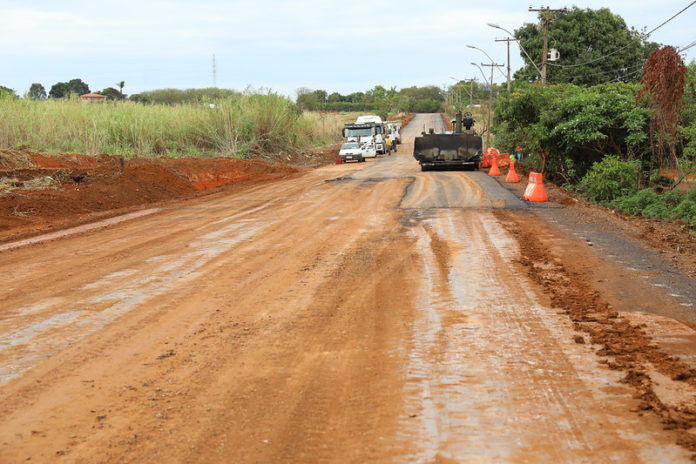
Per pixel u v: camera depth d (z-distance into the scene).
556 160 31.92
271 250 12.42
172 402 5.30
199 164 31.56
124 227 16.19
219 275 10.29
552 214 16.86
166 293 9.16
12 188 20.23
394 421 4.80
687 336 6.78
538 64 62.12
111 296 9.04
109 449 4.48
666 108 24.14
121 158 24.77
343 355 6.40
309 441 4.50
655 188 24.83
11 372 6.14
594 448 4.27
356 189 24.39
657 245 12.32
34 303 8.76
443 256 11.40
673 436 4.41
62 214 18.86
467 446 4.36
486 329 7.12
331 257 11.58
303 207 19.48
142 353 6.60
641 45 63.41
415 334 7.02
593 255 11.30
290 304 8.45
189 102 44.56
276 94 48.19
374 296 8.77
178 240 13.86
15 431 4.84
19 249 13.32
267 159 42.72
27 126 29.11
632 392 5.22
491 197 20.77
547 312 7.78
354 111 148.50
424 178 28.84
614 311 7.79
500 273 9.97
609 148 29.27
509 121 33.56
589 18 62.47
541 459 4.14
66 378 5.95
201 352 6.60
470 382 5.55
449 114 128.62
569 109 29.67
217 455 4.32
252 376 5.86
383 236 13.73
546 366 5.90
